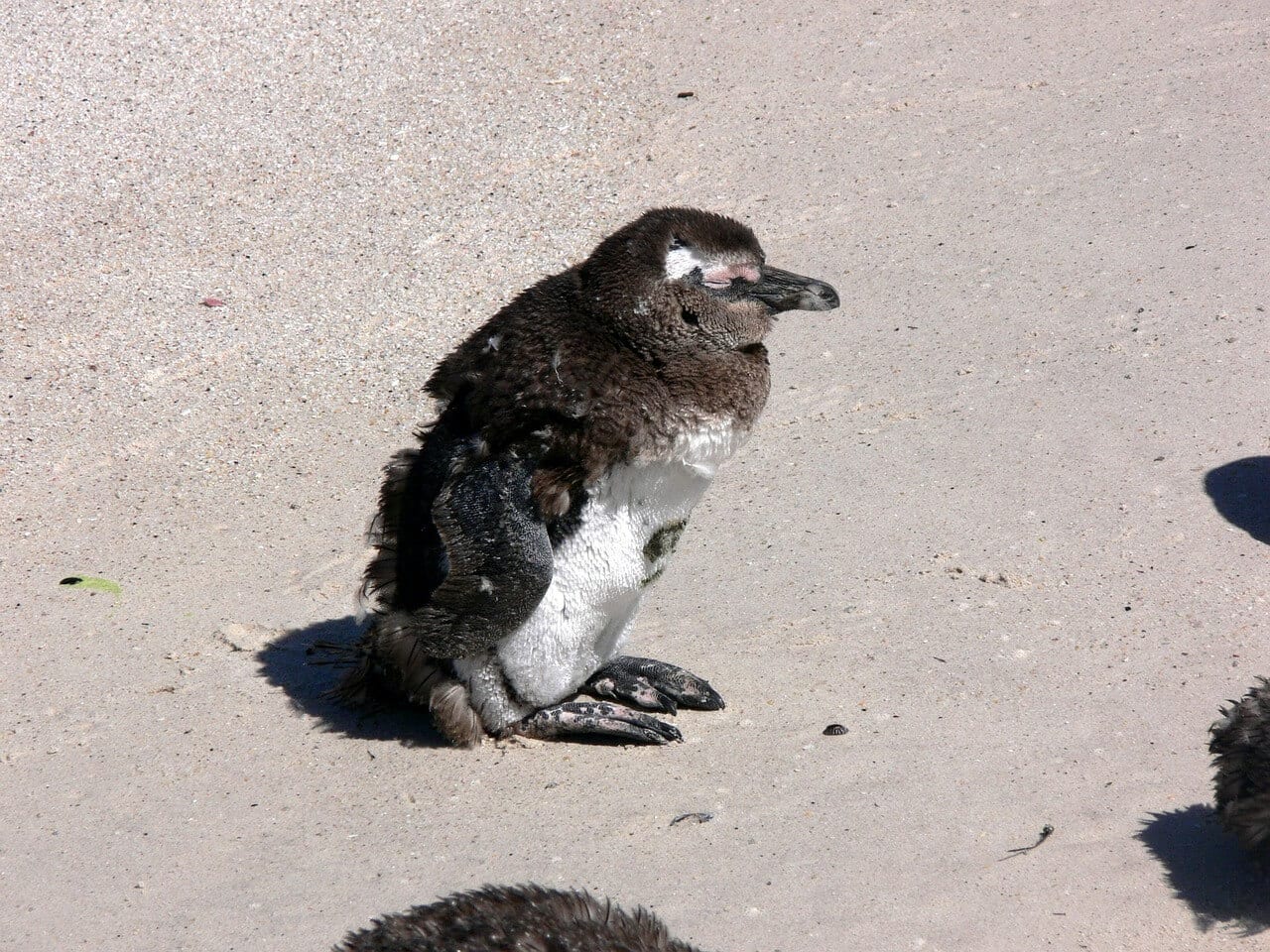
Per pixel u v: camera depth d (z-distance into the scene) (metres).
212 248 17.98
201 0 23.83
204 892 8.21
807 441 13.63
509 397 8.84
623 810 8.78
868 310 15.87
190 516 13.02
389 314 16.52
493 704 9.54
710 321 8.93
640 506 9.15
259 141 20.42
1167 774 8.82
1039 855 8.16
